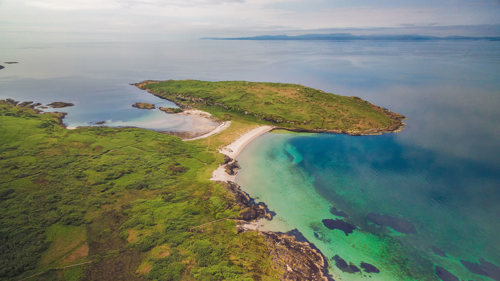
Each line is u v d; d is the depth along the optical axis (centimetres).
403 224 6012
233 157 9250
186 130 11556
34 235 5150
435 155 8975
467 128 11025
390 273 4800
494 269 4844
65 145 8788
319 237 5641
